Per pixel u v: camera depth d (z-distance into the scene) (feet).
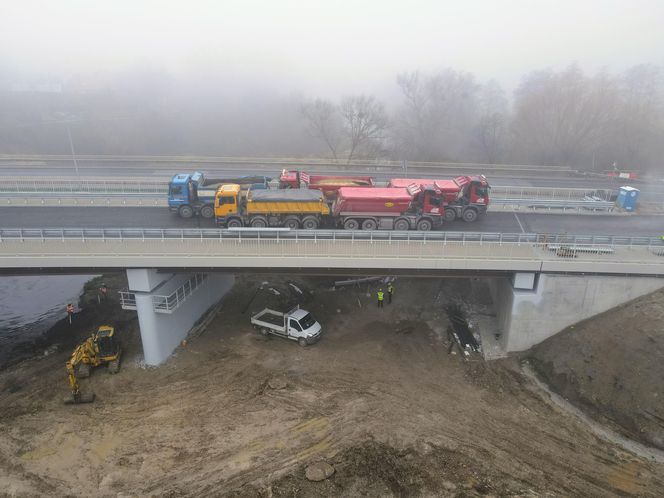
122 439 72.33
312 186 121.80
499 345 96.63
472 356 93.50
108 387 84.23
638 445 70.64
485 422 75.46
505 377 87.15
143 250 84.79
